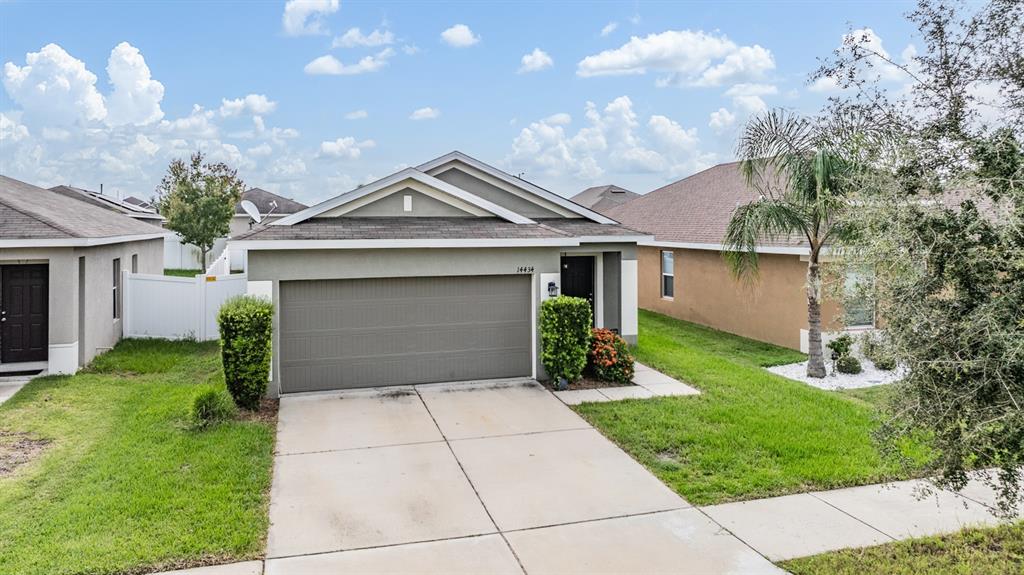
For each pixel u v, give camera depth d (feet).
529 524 19.81
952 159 14.87
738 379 38.14
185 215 95.45
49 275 38.52
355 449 26.43
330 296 35.42
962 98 18.58
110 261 46.70
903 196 14.90
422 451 26.30
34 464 24.26
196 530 18.76
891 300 14.51
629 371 37.81
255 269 33.94
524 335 38.75
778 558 17.65
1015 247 12.74
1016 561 17.24
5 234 36.68
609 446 27.02
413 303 36.70
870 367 41.83
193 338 49.57
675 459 25.38
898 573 16.72
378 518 20.12
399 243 34.81
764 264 51.06
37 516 19.70
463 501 21.48
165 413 30.40
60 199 57.41
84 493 21.22
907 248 14.10
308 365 35.27
